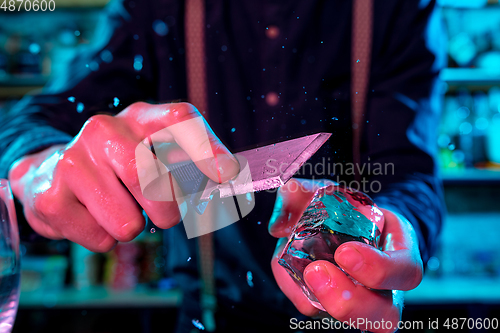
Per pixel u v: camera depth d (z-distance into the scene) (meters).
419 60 0.70
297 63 0.70
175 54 0.75
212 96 0.73
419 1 0.70
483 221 1.49
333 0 0.70
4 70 1.42
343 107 0.68
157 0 0.74
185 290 0.71
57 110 0.62
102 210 0.34
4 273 0.35
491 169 1.38
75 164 0.34
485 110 1.42
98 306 1.23
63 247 1.37
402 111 0.64
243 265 0.65
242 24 0.73
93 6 1.37
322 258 0.33
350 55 0.70
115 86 0.72
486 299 1.23
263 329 0.66
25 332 1.45
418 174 0.58
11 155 0.45
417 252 0.34
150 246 1.33
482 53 1.39
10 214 0.35
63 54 1.38
